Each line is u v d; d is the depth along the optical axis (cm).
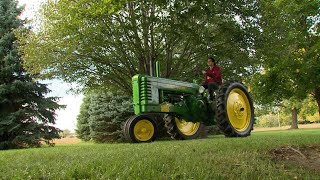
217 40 1706
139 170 357
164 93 964
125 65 1808
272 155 469
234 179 330
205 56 1744
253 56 1792
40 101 2028
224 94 789
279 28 1562
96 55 1773
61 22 1582
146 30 1523
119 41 1608
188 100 958
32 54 1686
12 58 1931
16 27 2052
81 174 356
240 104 827
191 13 743
